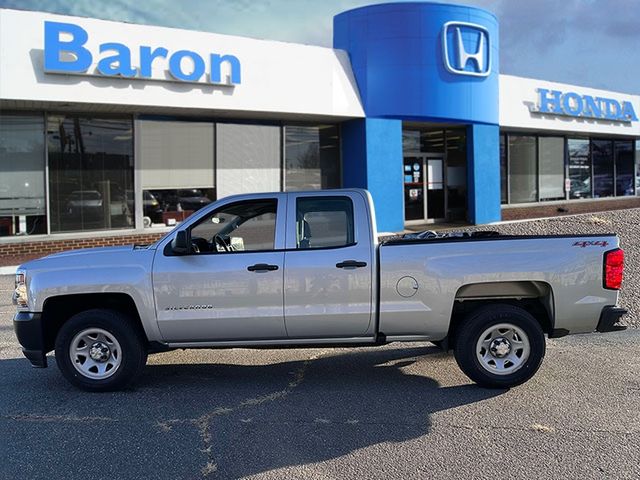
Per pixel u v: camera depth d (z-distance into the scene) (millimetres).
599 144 25750
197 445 4453
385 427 4754
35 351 5688
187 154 15234
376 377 6129
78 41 12656
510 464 4074
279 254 5648
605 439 4461
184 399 5496
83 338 5723
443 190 20297
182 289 5621
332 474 3963
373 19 17031
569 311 5598
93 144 14172
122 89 13273
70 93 12719
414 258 5594
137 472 4031
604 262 5602
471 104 18391
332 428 4750
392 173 17453
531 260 5570
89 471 4051
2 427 4844
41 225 13641
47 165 13641
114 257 5754
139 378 6184
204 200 15492
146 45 13477
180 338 5719
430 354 7047
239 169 16000
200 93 14234
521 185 22438
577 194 24812
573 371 6156
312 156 17312
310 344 5762
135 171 14547
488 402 5301
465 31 18000
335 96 16406
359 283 5582
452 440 4484
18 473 4027
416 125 19031
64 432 4727
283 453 4297
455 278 5566
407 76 17234
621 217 17953
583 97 22766
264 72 15156
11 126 13375
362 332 5680
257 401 5418
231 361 6832
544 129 22016
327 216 5754
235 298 5613
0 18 12055
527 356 5562
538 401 5301
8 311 9438
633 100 25266
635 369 6211
